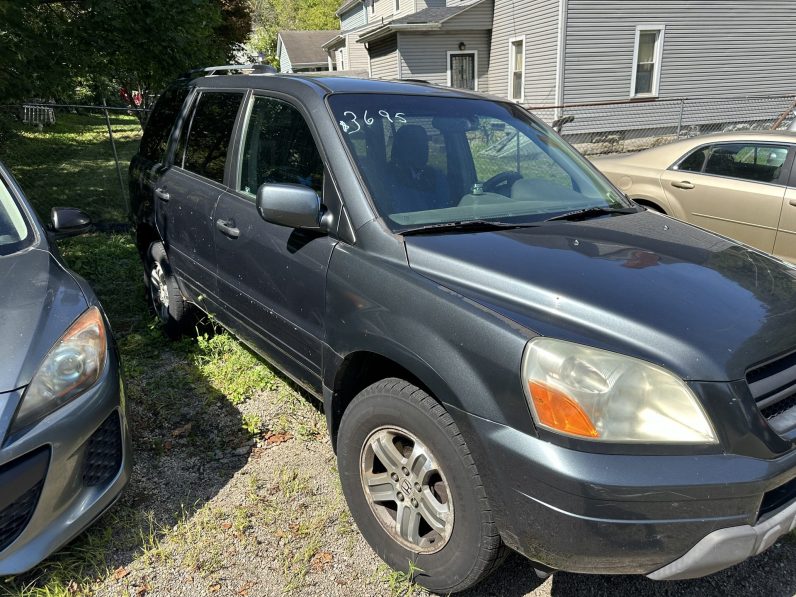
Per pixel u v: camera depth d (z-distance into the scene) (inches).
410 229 100.6
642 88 676.7
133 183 192.5
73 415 94.0
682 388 72.6
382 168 109.3
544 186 126.9
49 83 303.9
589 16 629.3
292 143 120.3
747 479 70.7
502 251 93.8
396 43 756.6
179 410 146.3
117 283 238.4
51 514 91.9
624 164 276.4
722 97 705.0
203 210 144.4
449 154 121.0
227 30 824.3
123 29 304.0
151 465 125.7
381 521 96.9
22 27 284.5
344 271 100.7
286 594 94.0
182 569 98.7
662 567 73.5
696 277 90.0
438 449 84.3
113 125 934.4
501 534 78.9
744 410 73.0
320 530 106.7
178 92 181.0
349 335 98.2
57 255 125.7
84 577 96.7
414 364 86.0
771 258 106.4
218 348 173.5
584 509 70.4
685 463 71.0
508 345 76.9
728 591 96.7
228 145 140.9
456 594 94.5
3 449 86.2
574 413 72.1
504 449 75.3
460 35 758.5
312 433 137.3
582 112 658.2
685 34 668.7
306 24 2453.2
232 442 134.0
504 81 745.0
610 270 89.4
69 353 97.2
